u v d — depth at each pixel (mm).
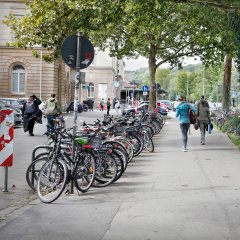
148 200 9016
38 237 6500
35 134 23094
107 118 16953
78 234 6660
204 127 19953
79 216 7730
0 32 48844
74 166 9477
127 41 35438
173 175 11984
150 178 11547
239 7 18094
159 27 18734
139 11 17672
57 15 20156
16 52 49125
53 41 21234
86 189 9781
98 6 18516
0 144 9758
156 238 6445
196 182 10977
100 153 10406
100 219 7523
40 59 49219
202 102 19984
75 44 10195
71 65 10219
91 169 9906
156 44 37812
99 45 36844
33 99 22250
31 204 8656
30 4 21312
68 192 9656
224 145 19609
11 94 49375
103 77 76625
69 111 50969
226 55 32375
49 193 8883
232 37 22562
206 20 20125
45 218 7586
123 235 6605
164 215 7766
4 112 9734
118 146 11797
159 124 25875
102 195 9523
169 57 38719
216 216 7660
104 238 6461
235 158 15367
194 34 32156
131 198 9219
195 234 6629
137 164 13938
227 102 32469
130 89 78062
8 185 10594
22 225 7141
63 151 9430
